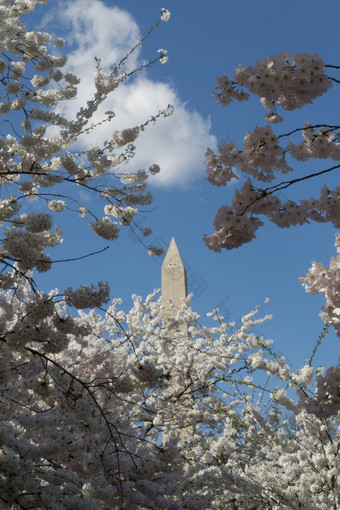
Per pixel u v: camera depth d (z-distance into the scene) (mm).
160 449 5359
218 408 7469
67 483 5062
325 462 6547
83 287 4551
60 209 6594
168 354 8344
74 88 6887
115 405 6965
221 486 6387
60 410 6297
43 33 7016
